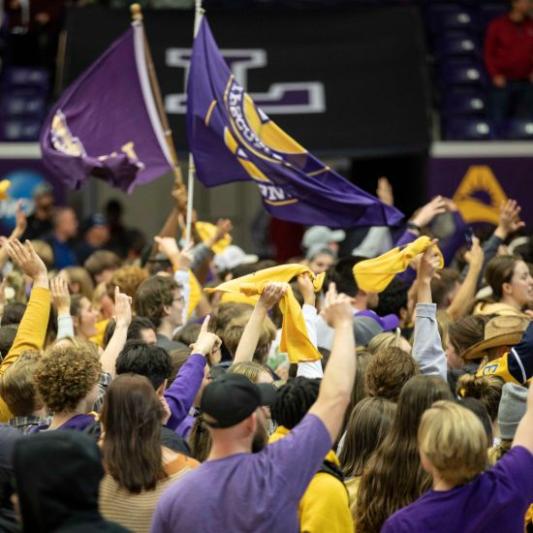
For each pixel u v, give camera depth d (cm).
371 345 1273
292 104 2952
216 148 1698
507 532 878
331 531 942
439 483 885
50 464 730
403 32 3045
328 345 1473
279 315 1609
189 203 1727
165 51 2991
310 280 1230
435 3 3447
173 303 1446
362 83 2978
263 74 2986
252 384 880
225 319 1433
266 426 1009
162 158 1875
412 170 3197
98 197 3534
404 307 1631
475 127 3066
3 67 3297
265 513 852
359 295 1538
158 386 1083
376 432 1069
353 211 1631
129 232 2973
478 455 868
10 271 1784
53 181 2912
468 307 1652
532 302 1655
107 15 3045
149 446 941
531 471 888
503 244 2061
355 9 3083
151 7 3144
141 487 936
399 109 2955
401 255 1298
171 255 1706
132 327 1322
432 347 1227
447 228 2112
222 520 855
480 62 3303
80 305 1570
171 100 2917
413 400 989
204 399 873
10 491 1027
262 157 1662
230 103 1692
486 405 1166
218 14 3064
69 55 2997
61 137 1833
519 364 1199
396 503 985
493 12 3447
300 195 1648
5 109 3150
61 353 1045
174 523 862
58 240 2650
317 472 957
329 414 876
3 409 1190
